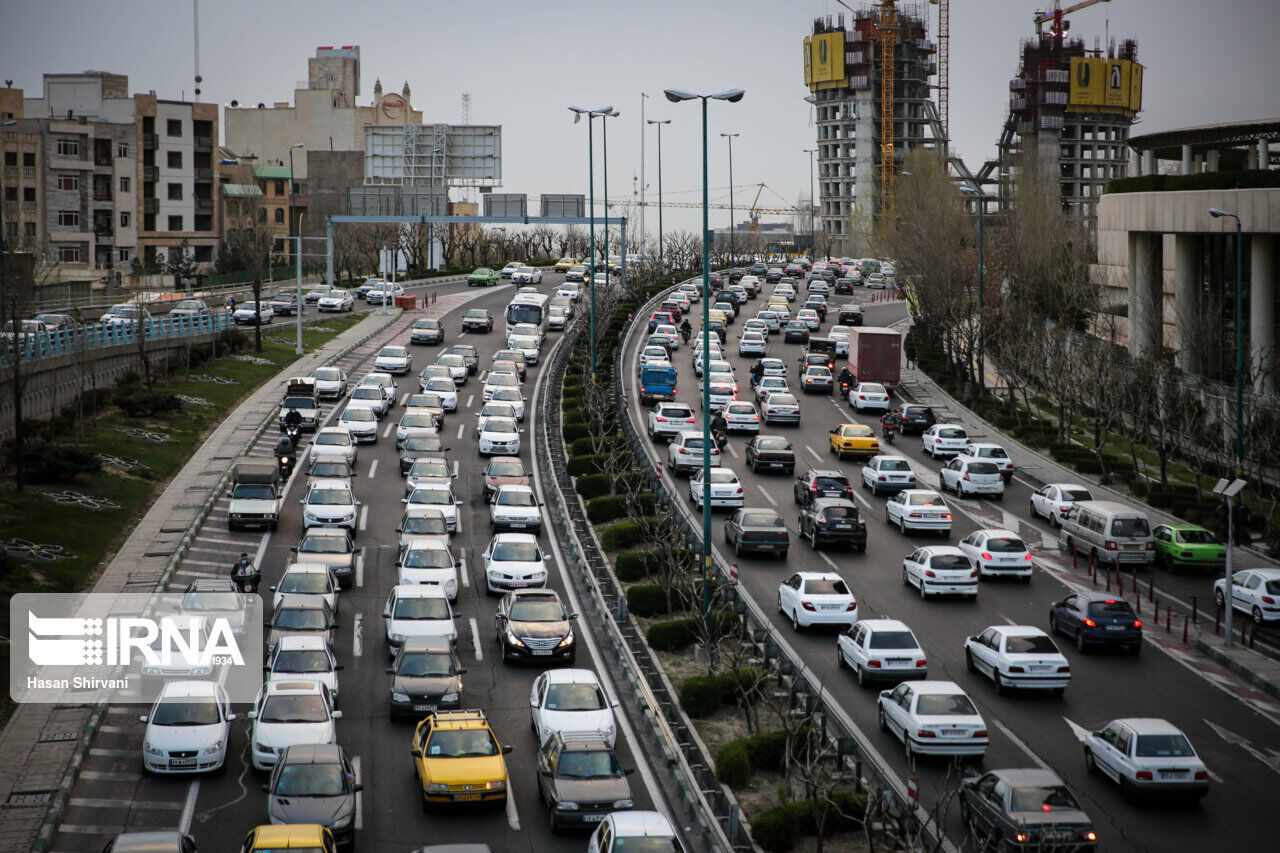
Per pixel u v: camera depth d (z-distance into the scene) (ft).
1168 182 304.71
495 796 112.57
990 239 483.92
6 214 526.16
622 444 261.65
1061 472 279.08
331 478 228.22
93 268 582.76
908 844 96.68
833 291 647.97
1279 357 267.39
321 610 154.92
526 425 306.35
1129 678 152.87
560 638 152.15
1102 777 121.60
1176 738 116.47
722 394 328.29
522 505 216.33
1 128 556.92
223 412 308.19
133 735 129.70
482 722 118.73
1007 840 100.37
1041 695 145.28
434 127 599.16
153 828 108.37
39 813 110.22
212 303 508.94
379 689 144.36
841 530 204.33
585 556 192.13
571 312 505.66
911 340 441.68
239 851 103.91
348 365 387.14
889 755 125.49
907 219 509.76
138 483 236.22
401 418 295.28
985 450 263.70
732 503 226.58
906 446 299.79
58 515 207.51
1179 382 277.44
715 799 112.98
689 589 172.24
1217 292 302.66
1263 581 174.91
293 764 108.37
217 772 120.06
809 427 316.81
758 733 127.24
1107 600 163.32
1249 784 121.80
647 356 374.22
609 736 123.44
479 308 534.78
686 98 175.73
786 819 105.29
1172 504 243.60
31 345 270.05
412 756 124.26
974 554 194.08
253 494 212.64
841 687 145.18
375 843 106.93
